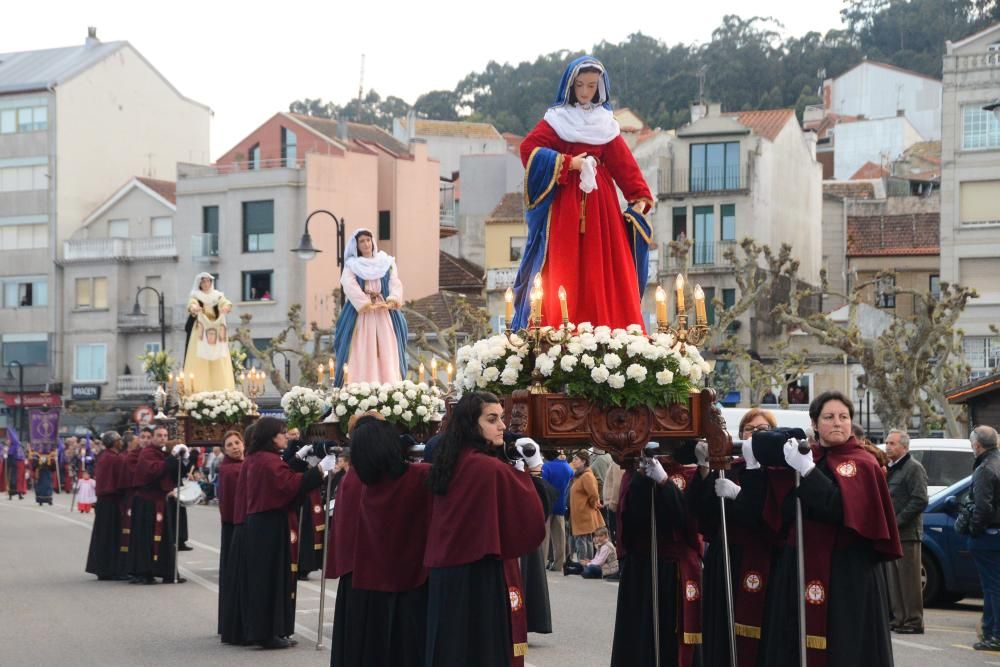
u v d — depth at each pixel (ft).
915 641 44.70
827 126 261.85
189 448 64.39
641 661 29.99
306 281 194.29
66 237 220.64
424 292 208.03
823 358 163.32
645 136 215.10
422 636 28.17
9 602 56.24
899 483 47.29
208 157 248.32
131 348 210.79
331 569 29.76
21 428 216.54
